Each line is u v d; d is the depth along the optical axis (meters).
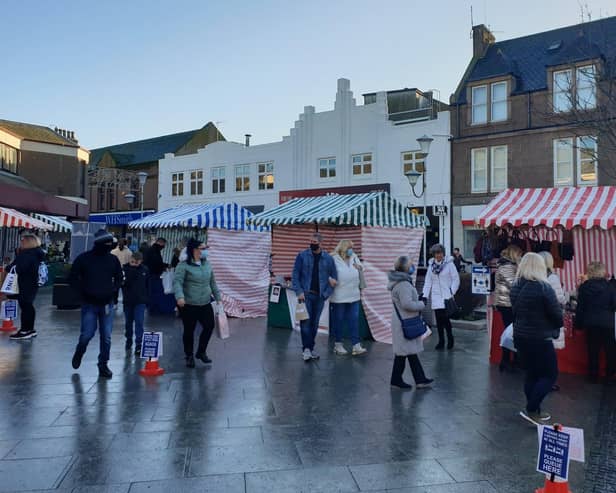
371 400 5.79
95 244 6.59
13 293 9.61
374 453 4.29
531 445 4.52
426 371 7.25
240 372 6.95
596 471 4.04
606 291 6.61
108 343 6.66
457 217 23.98
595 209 8.02
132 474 3.83
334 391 6.12
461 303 11.88
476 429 4.91
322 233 10.82
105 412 5.21
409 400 5.81
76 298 13.03
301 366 7.36
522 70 23.61
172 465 3.99
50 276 19.62
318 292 7.81
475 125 23.66
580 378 6.97
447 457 4.23
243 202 31.34
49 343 8.74
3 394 5.77
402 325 6.23
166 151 39.03
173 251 14.21
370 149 26.53
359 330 9.48
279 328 10.62
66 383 6.26
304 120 28.77
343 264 8.23
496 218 8.43
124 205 40.53
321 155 28.09
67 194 30.92
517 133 22.50
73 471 3.86
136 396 5.77
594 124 13.12
